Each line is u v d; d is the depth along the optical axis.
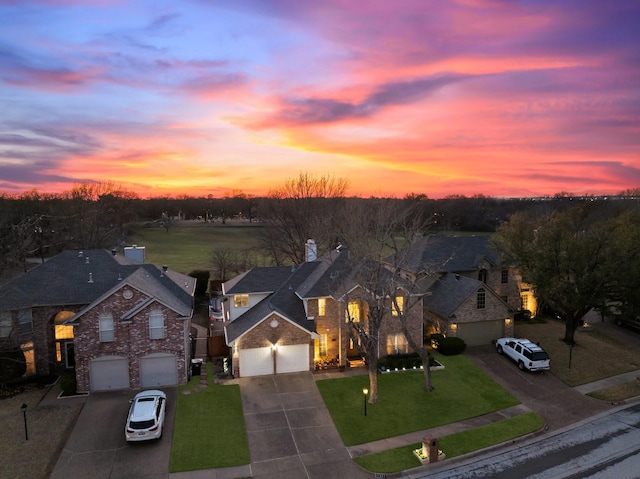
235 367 33.25
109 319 30.94
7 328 32.03
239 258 85.00
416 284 37.28
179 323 31.75
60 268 36.84
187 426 26.67
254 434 26.11
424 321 43.69
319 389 31.67
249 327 33.25
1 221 50.38
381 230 44.88
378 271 32.25
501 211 114.12
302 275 40.91
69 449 24.19
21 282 34.44
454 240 49.50
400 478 22.47
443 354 38.31
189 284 44.41
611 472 22.45
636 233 38.22
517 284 48.59
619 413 28.75
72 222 75.88
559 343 40.50
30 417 27.44
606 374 34.50
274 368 33.88
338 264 37.94
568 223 41.34
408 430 26.94
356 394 31.09
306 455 24.27
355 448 25.06
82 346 30.59
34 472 22.23
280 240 71.69
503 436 26.16
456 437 26.09
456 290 41.69
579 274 37.72
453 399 30.69
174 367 31.94
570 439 25.88
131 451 24.09
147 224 151.25
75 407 28.75
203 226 153.00
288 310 36.19
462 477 22.34
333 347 36.22
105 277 37.00
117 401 29.55
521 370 35.31
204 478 22.14
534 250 39.97
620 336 42.88
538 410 29.38
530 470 22.84
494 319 40.62
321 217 67.31
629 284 36.19
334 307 35.94
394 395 31.11
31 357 33.50
